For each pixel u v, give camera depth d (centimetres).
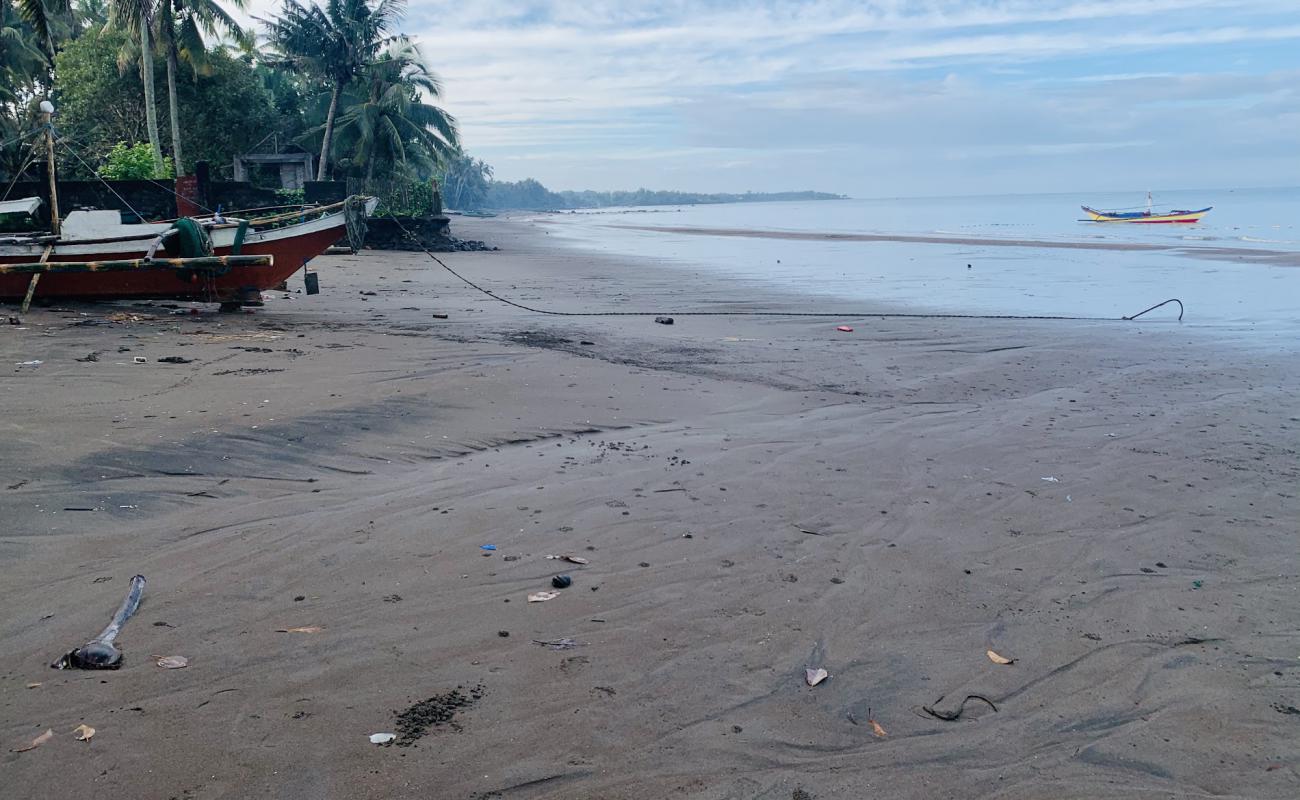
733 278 2448
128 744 359
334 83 4428
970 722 399
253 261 1359
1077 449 830
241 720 379
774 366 1180
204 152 4228
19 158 3897
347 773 347
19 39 4034
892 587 533
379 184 4559
